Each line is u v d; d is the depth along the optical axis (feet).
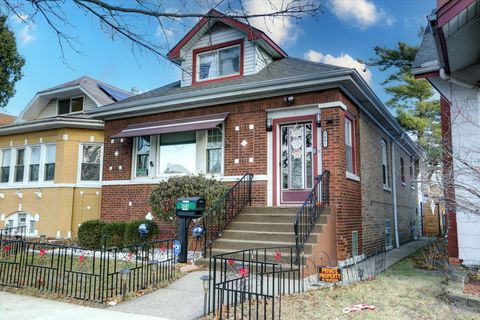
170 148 37.78
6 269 25.22
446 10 19.30
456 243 24.88
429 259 30.89
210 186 30.73
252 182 32.63
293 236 25.62
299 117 31.68
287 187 31.78
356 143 34.32
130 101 39.99
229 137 34.30
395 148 51.13
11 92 51.90
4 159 55.42
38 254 31.42
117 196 39.42
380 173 42.32
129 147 39.81
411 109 69.46
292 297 18.66
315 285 21.17
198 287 20.77
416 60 28.14
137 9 14.78
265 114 32.99
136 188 38.32
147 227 32.94
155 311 16.67
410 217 59.16
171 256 26.48
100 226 35.76
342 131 30.09
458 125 24.95
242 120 33.94
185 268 24.85
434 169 22.30
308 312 16.25
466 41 21.89
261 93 32.53
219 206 29.63
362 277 23.99
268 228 27.96
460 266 23.80
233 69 39.37
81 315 16.12
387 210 44.62
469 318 15.66
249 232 27.58
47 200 49.16
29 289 20.53
